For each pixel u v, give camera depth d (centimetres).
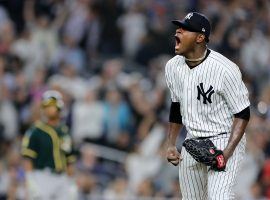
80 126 4919
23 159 3862
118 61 5941
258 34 6384
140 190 4319
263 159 4528
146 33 6297
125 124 5034
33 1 6097
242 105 2445
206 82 2442
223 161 2412
